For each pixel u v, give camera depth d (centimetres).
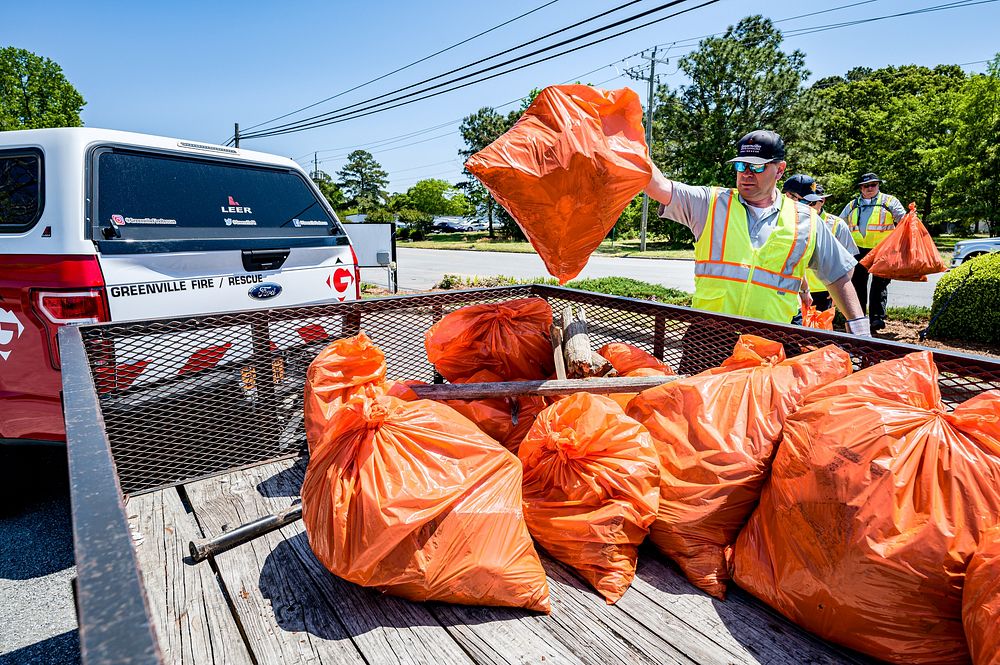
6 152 285
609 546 177
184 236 308
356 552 161
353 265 390
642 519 181
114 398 227
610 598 173
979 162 2580
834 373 199
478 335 286
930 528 137
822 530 150
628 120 201
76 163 269
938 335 770
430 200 7481
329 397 189
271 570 187
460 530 165
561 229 200
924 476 142
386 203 7731
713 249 283
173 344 240
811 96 3403
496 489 175
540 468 200
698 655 150
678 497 187
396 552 162
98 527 78
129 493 238
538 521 192
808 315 443
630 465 184
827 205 3491
